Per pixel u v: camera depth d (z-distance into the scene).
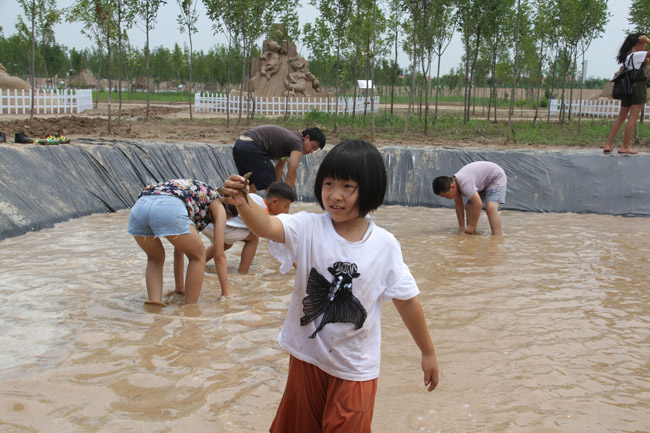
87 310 4.96
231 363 3.97
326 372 2.53
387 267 2.54
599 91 48.25
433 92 59.94
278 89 27.75
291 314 2.59
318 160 12.64
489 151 12.00
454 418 3.34
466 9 19.31
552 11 19.88
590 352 4.36
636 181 11.06
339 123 20.03
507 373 3.96
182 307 5.17
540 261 7.16
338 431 2.45
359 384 2.50
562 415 3.39
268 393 3.57
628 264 7.05
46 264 6.43
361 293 2.48
